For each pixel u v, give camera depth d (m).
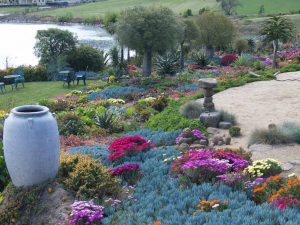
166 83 25.44
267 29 29.44
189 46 42.00
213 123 14.48
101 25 100.38
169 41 27.86
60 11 134.00
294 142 11.68
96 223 7.81
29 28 88.69
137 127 16.41
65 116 16.72
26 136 8.73
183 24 33.03
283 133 11.73
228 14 94.62
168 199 8.32
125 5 136.00
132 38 27.59
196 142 12.45
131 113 18.48
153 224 7.32
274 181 8.23
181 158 9.90
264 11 98.31
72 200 8.73
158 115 16.47
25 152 8.80
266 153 10.98
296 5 103.56
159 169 9.98
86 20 107.25
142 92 23.94
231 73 28.61
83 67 40.25
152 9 28.17
